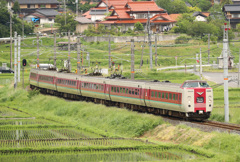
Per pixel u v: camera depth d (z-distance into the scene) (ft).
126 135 278.67
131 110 324.80
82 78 413.18
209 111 275.39
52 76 473.67
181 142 240.32
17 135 279.69
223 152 213.05
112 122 304.09
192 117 275.39
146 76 604.08
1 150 223.30
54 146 233.14
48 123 330.75
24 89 516.32
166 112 301.63
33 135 279.69
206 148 222.69
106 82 371.97
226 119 289.74
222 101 399.85
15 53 531.09
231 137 218.38
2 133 288.10
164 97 295.89
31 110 409.08
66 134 283.79
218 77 614.75
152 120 280.51
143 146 232.32
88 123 324.39
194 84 275.59
